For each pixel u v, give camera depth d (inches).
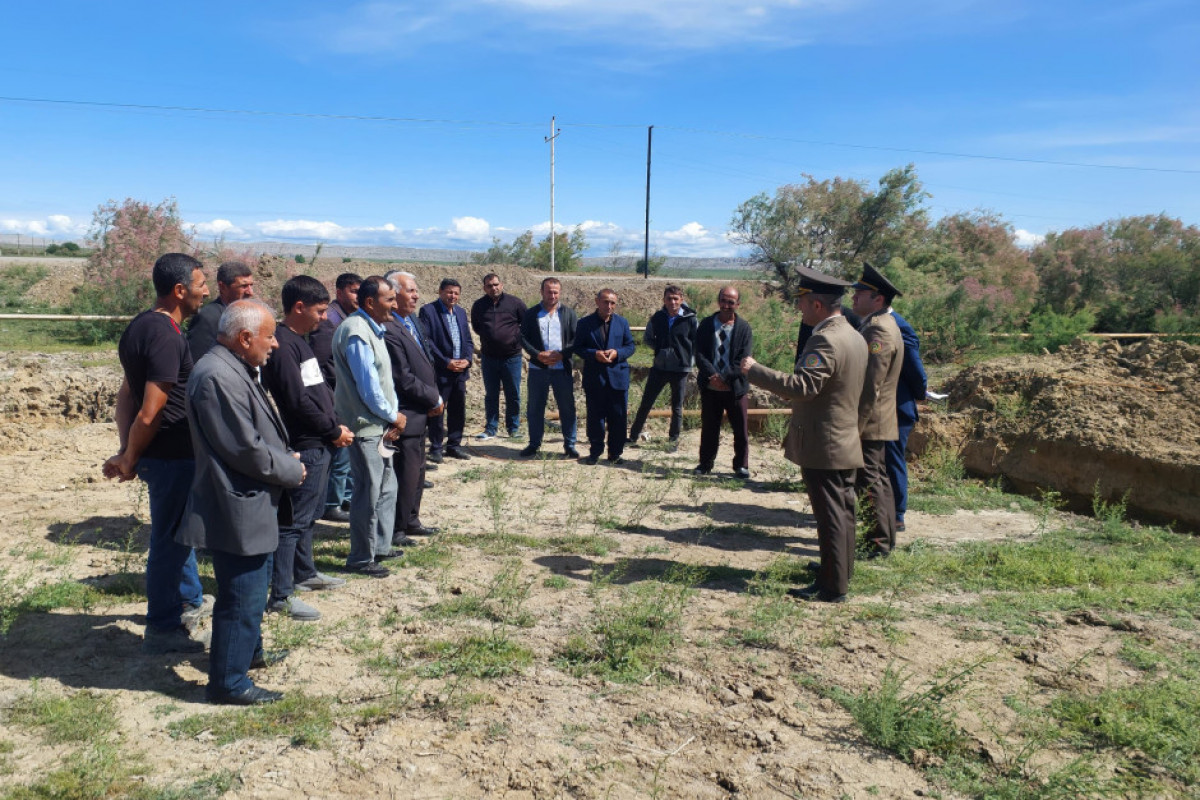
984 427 345.4
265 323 132.8
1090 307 999.6
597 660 161.8
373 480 200.2
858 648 168.4
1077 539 255.1
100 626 170.2
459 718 137.2
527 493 299.3
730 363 327.3
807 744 132.6
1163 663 161.6
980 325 686.5
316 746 127.0
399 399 221.3
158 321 151.6
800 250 1203.2
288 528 176.7
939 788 121.0
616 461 352.8
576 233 1732.3
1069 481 304.7
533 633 173.9
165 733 129.4
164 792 113.6
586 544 237.9
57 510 251.9
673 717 140.3
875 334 221.5
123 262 746.8
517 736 132.2
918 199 1202.6
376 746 127.8
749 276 1266.0
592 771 123.0
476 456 358.9
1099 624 184.5
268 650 158.7
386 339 213.3
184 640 161.3
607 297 341.1
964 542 249.1
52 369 447.2
